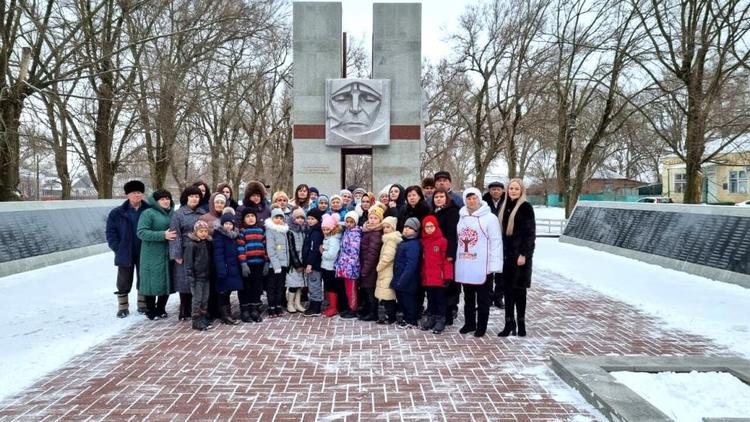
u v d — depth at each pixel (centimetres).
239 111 3198
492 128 3058
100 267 1201
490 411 436
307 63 1653
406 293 722
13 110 1435
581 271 1180
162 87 1723
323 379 514
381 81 1633
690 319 740
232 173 3331
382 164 1653
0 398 467
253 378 517
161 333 693
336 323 752
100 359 579
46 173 4097
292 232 802
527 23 2666
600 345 633
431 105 3198
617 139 3391
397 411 437
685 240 1168
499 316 799
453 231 689
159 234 741
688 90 1723
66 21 1481
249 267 761
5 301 860
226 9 2019
